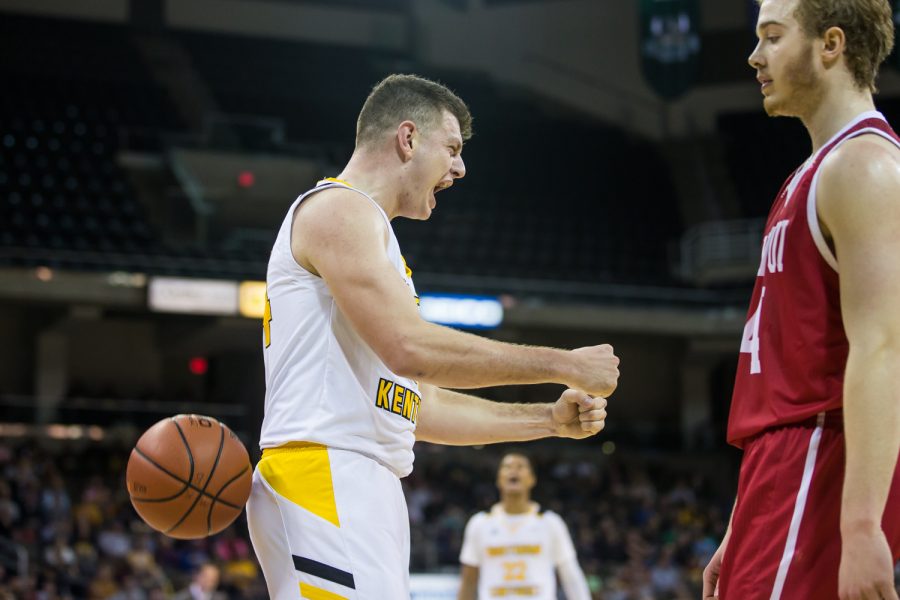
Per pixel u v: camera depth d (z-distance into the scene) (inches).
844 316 90.3
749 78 943.7
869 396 85.9
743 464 100.6
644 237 975.0
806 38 98.3
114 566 549.3
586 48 984.9
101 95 951.0
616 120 984.3
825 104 98.9
